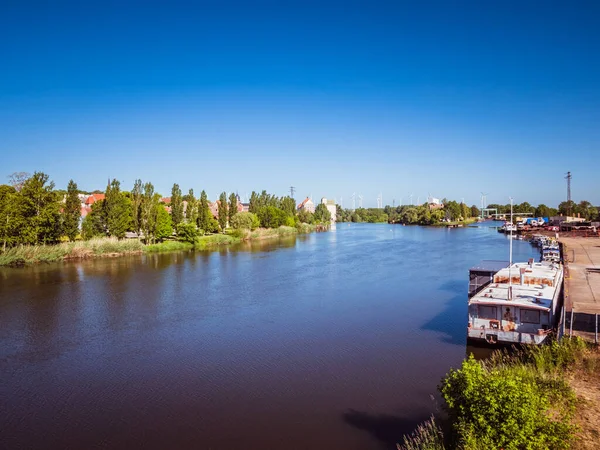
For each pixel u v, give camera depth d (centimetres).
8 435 1783
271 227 13338
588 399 1573
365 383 2191
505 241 10144
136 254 7700
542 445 1135
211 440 1702
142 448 1662
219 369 2433
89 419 1902
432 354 2567
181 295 4312
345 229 17350
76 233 7775
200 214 10650
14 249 6525
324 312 3591
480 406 1238
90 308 3806
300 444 1648
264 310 3694
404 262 6519
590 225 12162
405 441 1581
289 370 2389
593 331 2239
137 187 8762
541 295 2733
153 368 2469
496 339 2484
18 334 3100
